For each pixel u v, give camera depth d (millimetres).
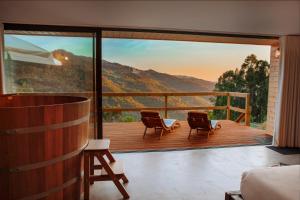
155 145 4578
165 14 3021
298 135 4441
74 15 3119
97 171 3129
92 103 3973
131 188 2764
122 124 6453
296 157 3898
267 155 3986
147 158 3811
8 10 2898
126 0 2508
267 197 1649
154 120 5094
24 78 3922
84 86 3971
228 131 5730
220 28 3795
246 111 6234
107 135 5293
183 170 3311
